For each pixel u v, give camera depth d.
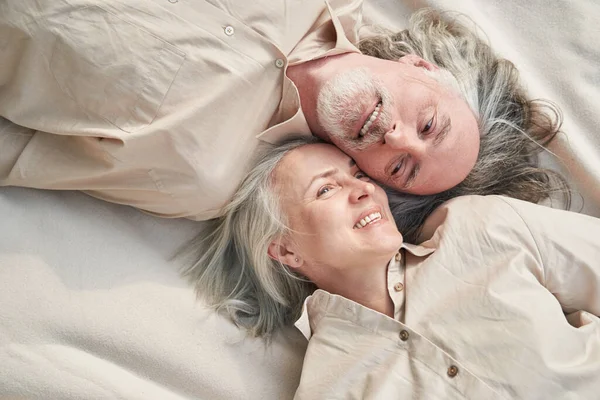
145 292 1.52
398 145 1.47
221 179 1.49
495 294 1.39
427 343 1.37
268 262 1.58
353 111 1.48
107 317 1.46
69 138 1.46
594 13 1.79
